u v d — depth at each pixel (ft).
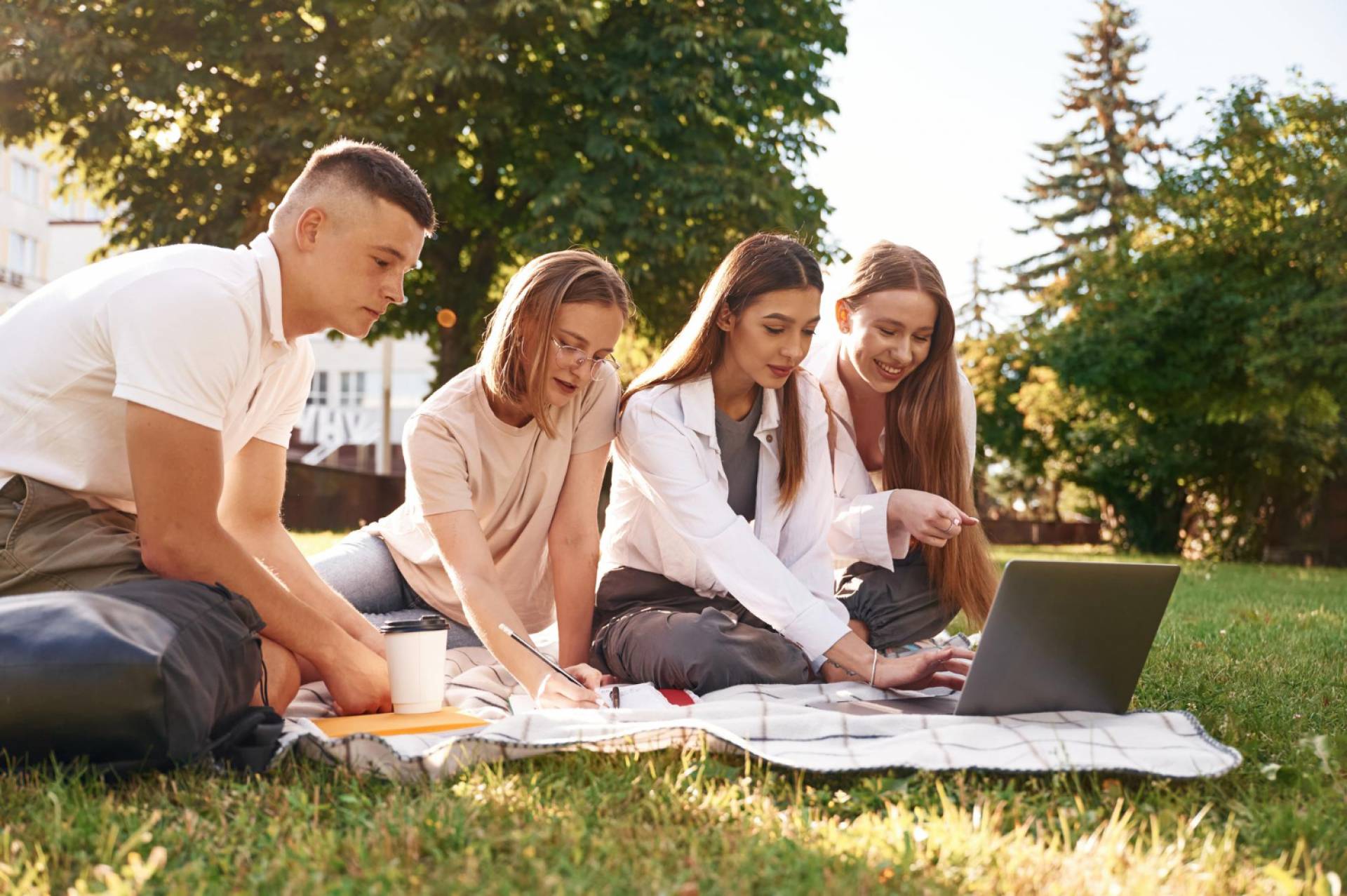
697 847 5.23
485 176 44.01
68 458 7.75
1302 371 55.98
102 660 6.03
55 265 108.17
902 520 10.16
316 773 6.49
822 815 5.96
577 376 8.85
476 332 46.03
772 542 9.98
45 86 39.24
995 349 80.18
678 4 42.04
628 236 38.88
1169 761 6.58
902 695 8.72
